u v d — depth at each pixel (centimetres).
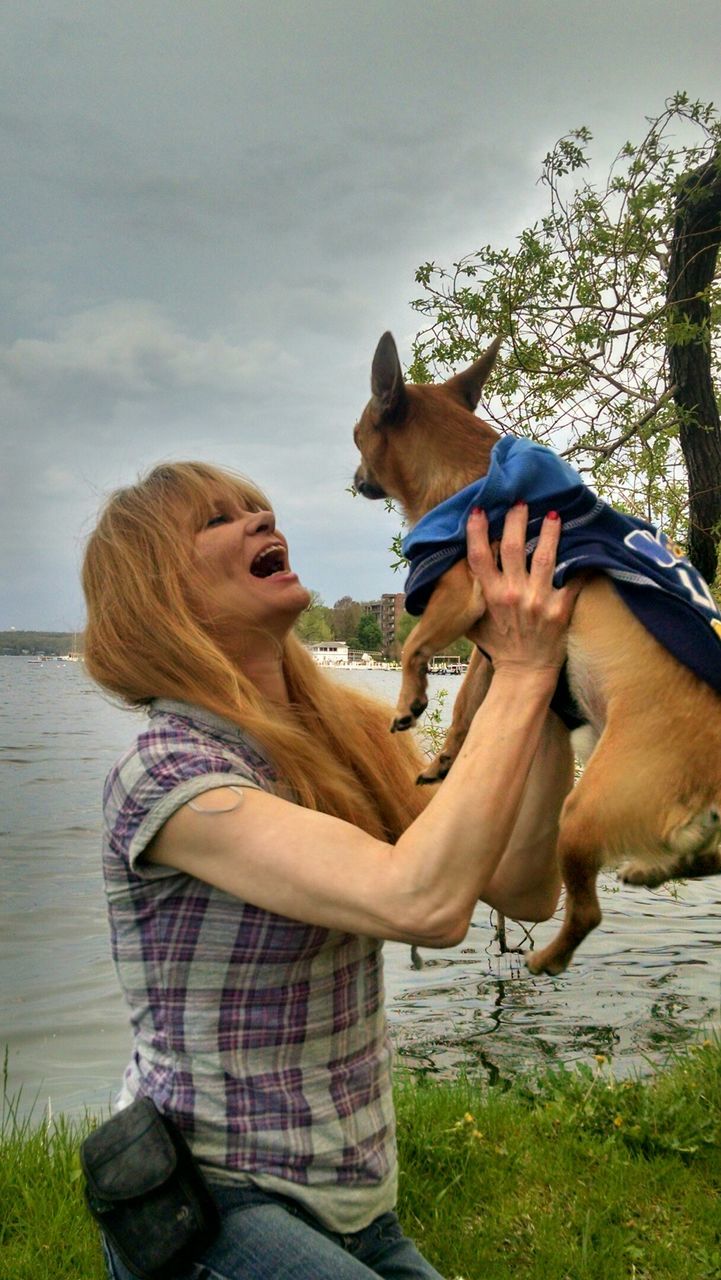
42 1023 570
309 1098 167
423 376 526
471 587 217
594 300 513
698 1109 399
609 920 842
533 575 186
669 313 501
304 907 162
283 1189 162
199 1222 156
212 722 185
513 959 723
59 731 2786
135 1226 158
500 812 161
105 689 192
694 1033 556
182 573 193
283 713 207
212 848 164
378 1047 185
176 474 206
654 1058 516
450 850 157
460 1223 324
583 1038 552
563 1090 430
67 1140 371
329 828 165
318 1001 172
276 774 187
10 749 2214
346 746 216
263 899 163
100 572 195
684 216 509
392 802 219
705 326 508
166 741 176
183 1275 159
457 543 218
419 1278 173
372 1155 173
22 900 875
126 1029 559
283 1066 167
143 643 187
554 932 799
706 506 530
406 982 670
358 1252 172
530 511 216
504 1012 603
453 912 158
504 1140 383
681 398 525
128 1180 159
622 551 223
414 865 157
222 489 207
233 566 199
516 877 236
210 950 167
